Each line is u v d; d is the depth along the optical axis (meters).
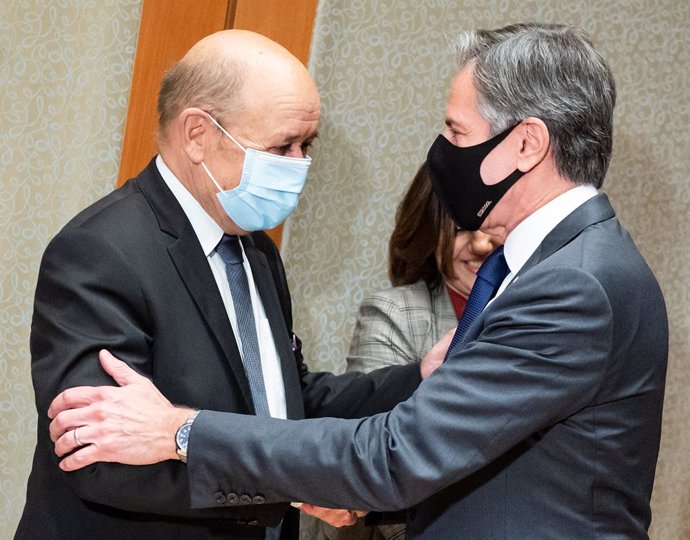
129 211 2.55
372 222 4.55
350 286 4.55
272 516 2.47
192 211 2.65
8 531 4.13
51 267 2.46
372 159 4.52
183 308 2.52
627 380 2.23
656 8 4.79
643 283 2.26
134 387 2.32
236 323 2.72
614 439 2.22
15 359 4.08
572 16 4.68
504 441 2.16
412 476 2.19
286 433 2.28
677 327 5.00
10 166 3.98
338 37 4.42
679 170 4.93
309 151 4.45
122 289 2.43
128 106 3.95
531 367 2.14
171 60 3.95
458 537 2.27
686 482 5.09
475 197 2.41
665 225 4.94
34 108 3.99
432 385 2.23
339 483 2.24
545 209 2.36
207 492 2.29
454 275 3.54
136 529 2.49
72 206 4.05
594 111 2.32
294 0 4.07
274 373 2.86
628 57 4.79
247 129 2.54
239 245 2.83
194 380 2.50
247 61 2.55
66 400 2.30
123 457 2.28
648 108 4.85
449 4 4.53
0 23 3.90
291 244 4.47
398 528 3.42
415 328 3.55
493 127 2.35
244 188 2.58
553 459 2.21
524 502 2.22
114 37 4.02
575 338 2.13
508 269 2.51
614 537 2.23
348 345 4.56
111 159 4.08
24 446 4.12
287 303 3.13
